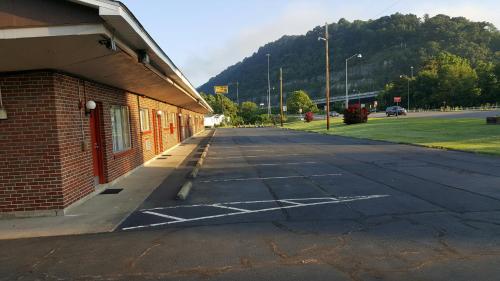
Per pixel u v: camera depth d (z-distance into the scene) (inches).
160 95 707.4
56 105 318.3
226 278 183.3
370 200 329.4
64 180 324.8
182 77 562.6
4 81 313.9
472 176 425.1
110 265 205.5
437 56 4303.6
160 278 186.9
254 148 926.4
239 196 368.5
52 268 205.3
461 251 205.3
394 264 191.6
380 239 228.4
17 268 207.3
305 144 977.5
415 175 446.6
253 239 237.1
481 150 635.5
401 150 724.0
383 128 1330.0
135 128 584.4
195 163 655.1
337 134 1267.2
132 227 276.2
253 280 179.9
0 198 318.7
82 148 366.9
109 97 465.1
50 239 255.9
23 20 245.1
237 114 4192.9
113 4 235.3
